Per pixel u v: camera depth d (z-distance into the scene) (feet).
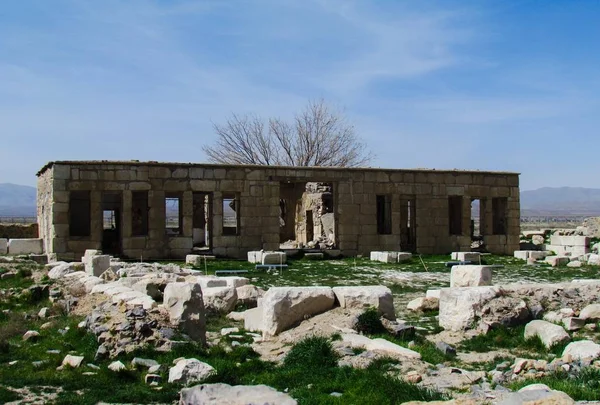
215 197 123.34
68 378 36.94
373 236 131.64
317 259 123.85
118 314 44.80
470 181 138.10
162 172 120.37
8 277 80.23
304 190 170.71
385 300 51.49
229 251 123.85
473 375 36.73
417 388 32.73
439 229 135.64
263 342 47.47
